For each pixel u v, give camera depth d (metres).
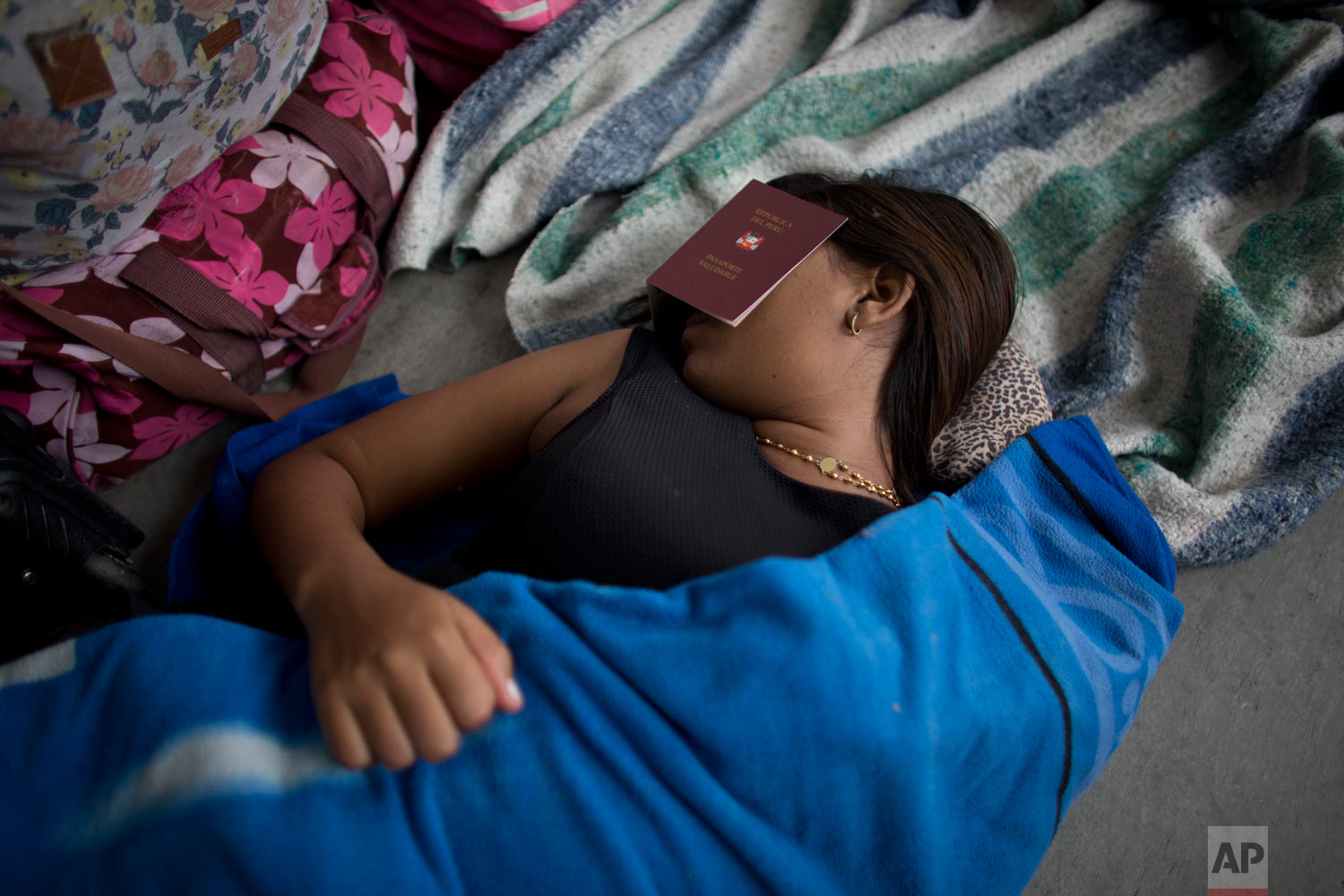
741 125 1.32
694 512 0.70
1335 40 1.31
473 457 0.83
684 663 0.59
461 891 0.57
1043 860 0.90
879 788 0.61
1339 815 0.94
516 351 1.25
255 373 1.08
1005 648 0.71
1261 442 1.08
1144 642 0.81
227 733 0.58
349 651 0.56
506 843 0.57
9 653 0.88
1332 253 1.13
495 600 0.62
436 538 0.98
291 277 1.08
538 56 1.32
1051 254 1.28
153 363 0.96
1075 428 0.93
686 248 0.87
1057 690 0.71
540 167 1.29
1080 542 0.86
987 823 0.69
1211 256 1.14
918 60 1.44
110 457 1.01
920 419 0.85
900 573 0.66
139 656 0.62
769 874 0.60
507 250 1.36
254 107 0.98
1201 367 1.12
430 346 1.25
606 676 0.60
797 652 0.59
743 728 0.59
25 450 0.79
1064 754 0.71
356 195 1.16
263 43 0.93
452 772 0.59
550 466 0.73
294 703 0.62
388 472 0.81
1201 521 1.03
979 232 0.89
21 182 0.80
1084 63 1.45
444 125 1.29
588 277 1.23
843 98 1.39
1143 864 0.90
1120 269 1.21
